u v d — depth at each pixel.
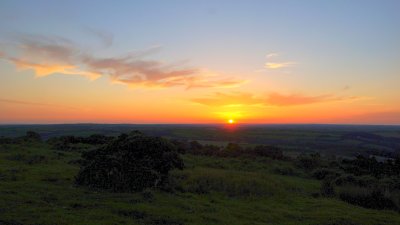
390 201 18.47
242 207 15.28
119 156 17.30
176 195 16.39
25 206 11.99
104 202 13.55
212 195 17.39
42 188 15.01
